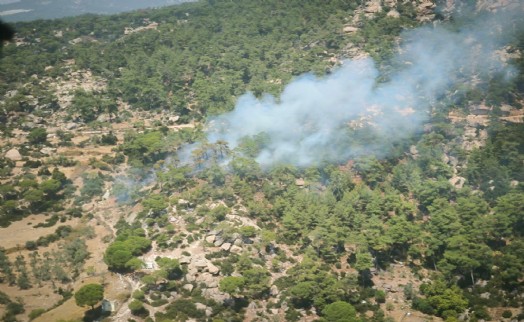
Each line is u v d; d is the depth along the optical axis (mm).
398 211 196375
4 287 169500
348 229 185000
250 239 182125
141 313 155250
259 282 165625
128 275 169750
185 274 168125
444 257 176000
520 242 179875
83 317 153375
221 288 159375
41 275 172375
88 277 171125
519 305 161500
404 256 183500
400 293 169750
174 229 185125
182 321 152125
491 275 172750
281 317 159250
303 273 166250
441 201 195500
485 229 182000
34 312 157000
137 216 195500
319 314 159375
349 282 166375
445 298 160750
